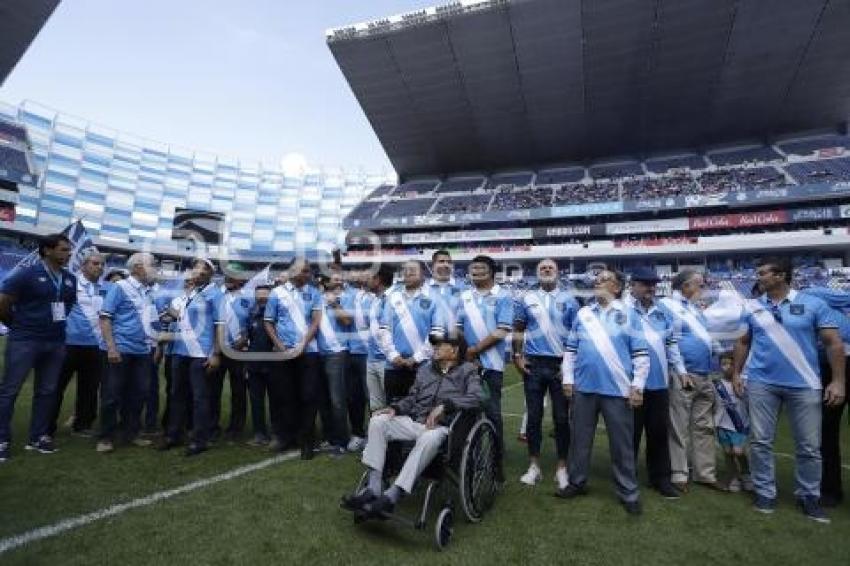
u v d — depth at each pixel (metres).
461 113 32.91
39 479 3.47
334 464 4.07
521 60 28.53
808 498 3.24
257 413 4.74
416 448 2.86
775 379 3.37
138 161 45.00
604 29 26.00
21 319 3.96
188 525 2.84
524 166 38.19
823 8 23.42
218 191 48.19
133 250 36.22
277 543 2.66
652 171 33.66
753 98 28.66
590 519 3.12
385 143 36.84
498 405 3.85
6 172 30.34
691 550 2.72
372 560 2.51
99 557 2.44
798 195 26.27
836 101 28.31
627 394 3.33
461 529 2.93
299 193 50.22
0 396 3.88
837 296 3.73
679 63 27.00
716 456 4.82
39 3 22.12
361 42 29.58
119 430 4.93
